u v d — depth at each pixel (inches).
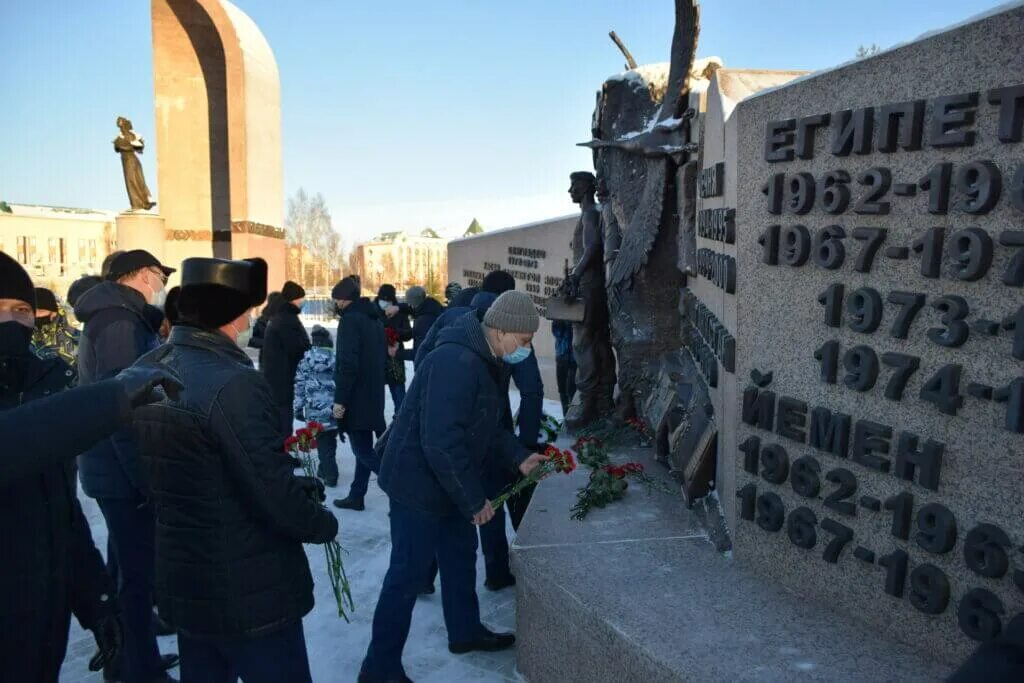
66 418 56.8
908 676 76.4
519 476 144.9
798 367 95.2
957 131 72.0
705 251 145.7
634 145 180.5
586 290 208.4
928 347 77.2
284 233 877.2
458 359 106.3
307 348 226.5
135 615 111.1
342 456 265.0
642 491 145.6
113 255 142.9
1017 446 68.7
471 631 127.0
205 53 821.9
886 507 82.3
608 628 91.0
